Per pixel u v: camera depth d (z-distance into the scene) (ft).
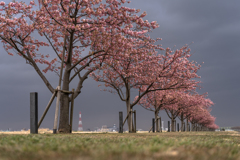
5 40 59.88
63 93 57.72
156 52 84.33
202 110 192.44
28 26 60.34
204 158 10.46
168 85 88.89
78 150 12.59
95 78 85.51
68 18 54.70
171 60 83.05
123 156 9.79
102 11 54.80
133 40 64.08
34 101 45.24
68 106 57.82
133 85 83.41
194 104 146.61
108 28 59.52
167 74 83.20
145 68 81.97
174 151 12.09
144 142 19.39
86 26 56.59
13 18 59.41
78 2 56.13
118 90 85.87
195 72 90.79
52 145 15.10
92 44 65.67
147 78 82.23
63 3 56.03
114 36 57.57
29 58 59.11
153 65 82.89
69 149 12.97
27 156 10.50
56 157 10.02
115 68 76.28
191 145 17.42
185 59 86.74
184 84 86.07
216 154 12.22
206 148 16.33
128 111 82.28
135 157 9.70
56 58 71.67
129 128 81.61
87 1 54.95
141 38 70.95
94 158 9.36
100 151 11.35
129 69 76.38
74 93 61.87
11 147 13.98
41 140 20.22
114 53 61.36
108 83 87.20
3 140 21.27
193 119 228.43
